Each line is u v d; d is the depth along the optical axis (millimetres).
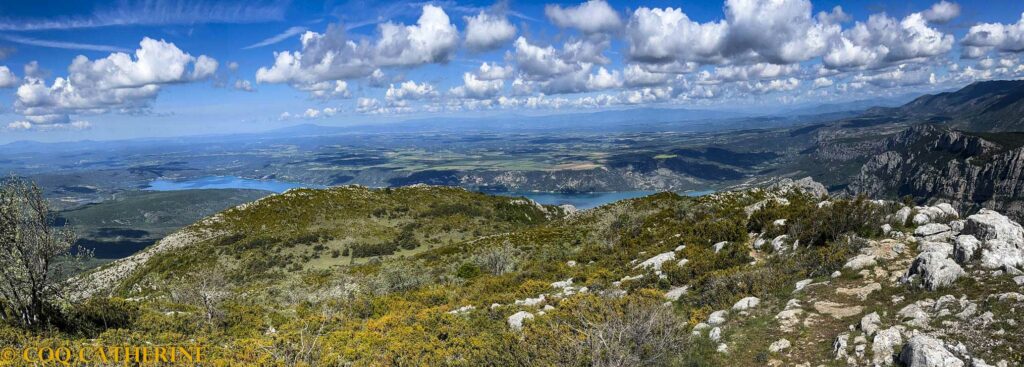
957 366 12367
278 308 34281
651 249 35219
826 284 20094
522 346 18312
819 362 14516
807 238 26969
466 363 17953
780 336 16531
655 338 16969
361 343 20906
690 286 24172
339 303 31922
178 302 35188
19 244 21359
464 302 27688
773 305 19406
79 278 23906
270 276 64750
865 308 17156
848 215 26500
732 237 32750
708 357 16062
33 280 21672
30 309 22250
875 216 26203
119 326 25219
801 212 31031
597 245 41656
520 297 27656
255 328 27109
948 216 26531
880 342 14469
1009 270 17047
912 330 14953
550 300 24844
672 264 28188
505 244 53219
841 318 16953
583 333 16969
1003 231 20297
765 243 29375
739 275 22969
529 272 35062
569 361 16234
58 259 23047
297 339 21516
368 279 41031
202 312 29453
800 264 23328
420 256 61906
